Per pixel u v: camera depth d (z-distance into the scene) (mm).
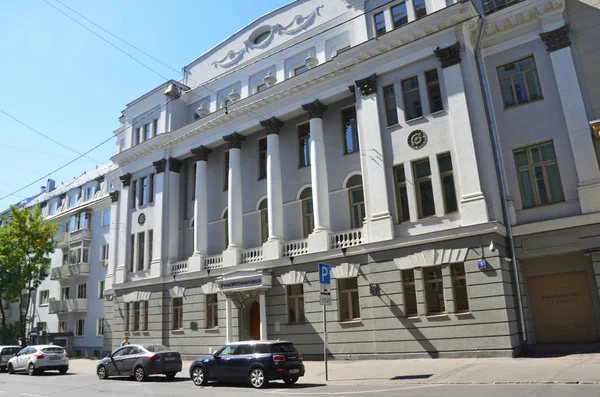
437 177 19594
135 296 30625
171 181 30984
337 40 25797
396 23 22203
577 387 10633
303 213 25484
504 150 19484
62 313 43000
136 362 18250
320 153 24016
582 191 17500
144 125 34156
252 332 25344
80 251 42656
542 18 19375
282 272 23641
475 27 20219
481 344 17141
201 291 27125
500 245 17969
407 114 21031
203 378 15602
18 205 58000
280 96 25594
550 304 18344
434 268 18969
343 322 21000
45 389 15867
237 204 26969
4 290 38406
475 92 19391
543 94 19047
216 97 31016
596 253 16844
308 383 14984
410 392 11648
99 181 45312
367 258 20766
